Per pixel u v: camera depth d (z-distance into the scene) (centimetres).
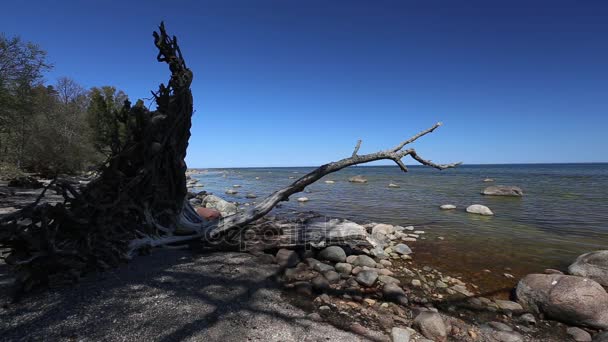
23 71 1928
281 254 762
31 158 3316
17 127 2342
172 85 722
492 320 541
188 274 598
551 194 2644
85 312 427
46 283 496
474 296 639
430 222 1470
